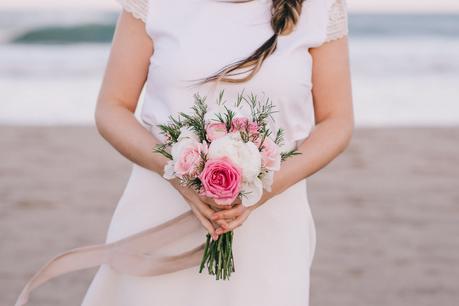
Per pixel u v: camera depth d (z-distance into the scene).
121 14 2.61
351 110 2.59
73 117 12.95
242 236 2.49
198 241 2.52
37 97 15.25
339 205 7.54
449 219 7.14
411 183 8.45
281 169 2.38
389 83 17.98
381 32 29.72
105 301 2.60
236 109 2.25
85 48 24.84
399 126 11.82
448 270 5.82
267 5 2.50
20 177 8.40
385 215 7.22
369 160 9.53
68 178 8.41
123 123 2.50
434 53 23.69
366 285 5.47
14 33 25.91
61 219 6.91
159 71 2.49
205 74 2.44
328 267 5.84
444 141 10.75
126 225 2.57
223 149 2.14
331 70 2.56
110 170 8.82
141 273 2.49
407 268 5.84
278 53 2.46
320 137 2.50
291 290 2.48
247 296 2.48
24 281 5.39
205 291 2.51
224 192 2.12
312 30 2.50
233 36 2.46
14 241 6.24
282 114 2.49
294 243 2.51
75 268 2.54
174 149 2.21
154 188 2.54
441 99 15.58
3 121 12.39
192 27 2.47
